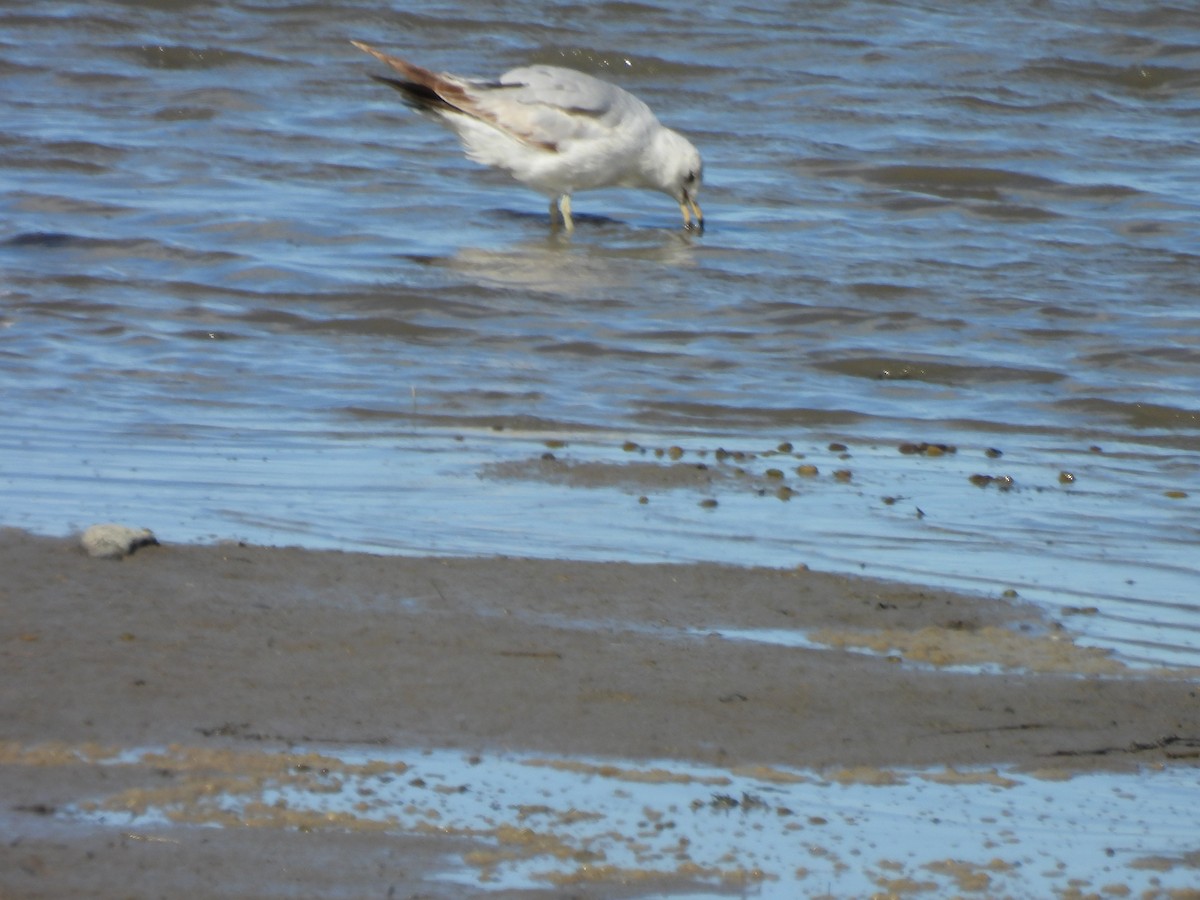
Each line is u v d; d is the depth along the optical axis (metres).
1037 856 6.77
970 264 19.45
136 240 19.28
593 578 9.80
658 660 8.57
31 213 20.64
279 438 12.95
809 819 7.02
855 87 28.44
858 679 8.45
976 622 9.38
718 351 16.06
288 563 9.83
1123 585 10.12
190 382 14.57
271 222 20.45
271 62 29.11
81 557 9.73
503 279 18.52
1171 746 7.81
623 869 6.57
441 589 9.50
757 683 8.34
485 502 11.37
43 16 30.73
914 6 32.62
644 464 12.41
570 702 8.03
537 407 14.11
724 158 24.80
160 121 25.77
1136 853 6.82
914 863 6.69
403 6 31.77
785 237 20.84
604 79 29.19
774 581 9.91
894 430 13.77
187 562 9.74
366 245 19.88
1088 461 12.97
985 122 26.88
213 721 7.68
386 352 15.78
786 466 12.55
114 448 12.51
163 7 31.55
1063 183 23.39
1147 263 19.56
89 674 8.10
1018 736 7.87
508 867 6.55
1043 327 16.92
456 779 7.23
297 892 6.32
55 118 25.59
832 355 15.80
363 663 8.38
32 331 15.95
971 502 11.75
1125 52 30.52
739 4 32.50
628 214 22.16
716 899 6.39
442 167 24.03
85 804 6.91
